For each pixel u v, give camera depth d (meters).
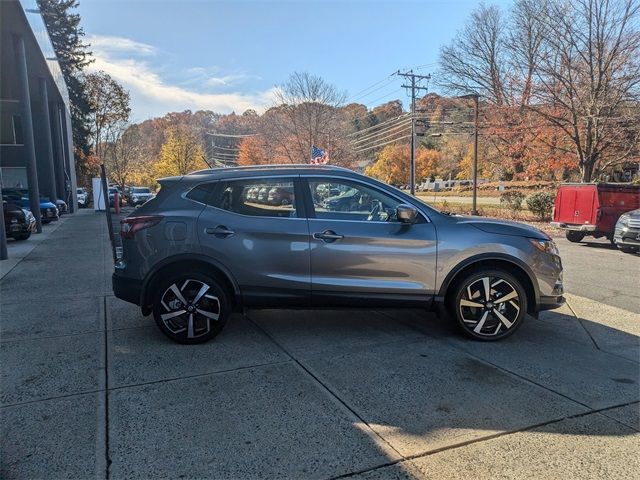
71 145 37.72
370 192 4.72
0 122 28.84
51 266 9.36
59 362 4.16
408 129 57.59
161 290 4.53
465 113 41.34
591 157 23.03
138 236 4.53
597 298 6.96
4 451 2.79
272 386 3.68
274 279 4.54
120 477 2.56
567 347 4.65
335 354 4.37
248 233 4.51
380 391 3.61
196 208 4.57
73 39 46.88
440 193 61.12
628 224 11.67
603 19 21.05
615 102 21.55
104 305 6.18
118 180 55.75
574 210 14.34
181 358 4.25
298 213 4.60
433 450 2.84
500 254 4.61
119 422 3.12
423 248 4.57
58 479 2.54
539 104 24.42
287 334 4.93
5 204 14.12
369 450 2.83
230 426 3.09
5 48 18.19
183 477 2.57
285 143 46.88
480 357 4.34
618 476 2.60
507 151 31.92
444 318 5.00
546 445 2.90
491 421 3.18
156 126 86.81
